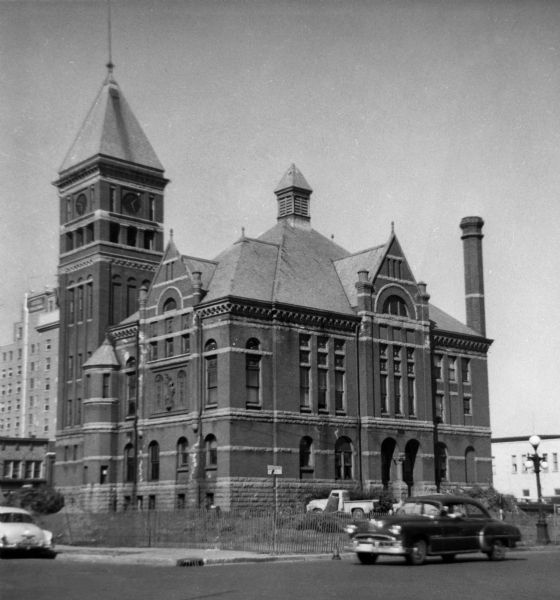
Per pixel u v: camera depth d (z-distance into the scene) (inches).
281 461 2564.0
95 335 3196.4
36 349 5954.7
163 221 3454.7
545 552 1567.4
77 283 3356.3
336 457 2719.0
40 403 5821.9
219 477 2475.4
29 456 4409.5
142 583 975.0
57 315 5772.6
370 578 1018.7
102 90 3474.4
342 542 1593.3
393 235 3004.4
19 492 3137.3
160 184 3467.0
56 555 1494.8
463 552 1262.3
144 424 2797.7
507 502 2743.6
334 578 1021.2
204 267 2768.2
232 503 2432.3
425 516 1245.7
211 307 2586.1
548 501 4082.2
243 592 877.2
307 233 3134.8
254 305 2591.0
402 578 1017.5
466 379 3228.3
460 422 3152.1
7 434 6048.2
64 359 3358.8
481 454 3201.3
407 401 2915.8
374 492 2522.1
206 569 1197.1
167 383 2743.6
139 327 2878.9
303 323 2701.8
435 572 1093.8
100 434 2918.3
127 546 1734.7
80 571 1146.7
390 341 2906.0
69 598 832.9
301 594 855.7
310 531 1721.2
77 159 3395.7
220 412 2504.9
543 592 882.1
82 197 3398.1
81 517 1910.7
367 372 2807.6
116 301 3265.3
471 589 902.4
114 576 1067.3
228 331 2532.0
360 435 2780.5
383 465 2856.8
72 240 3435.0
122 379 2962.6
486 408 3262.8
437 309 3319.4
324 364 2748.5
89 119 3447.3
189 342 2672.2
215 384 2561.5
